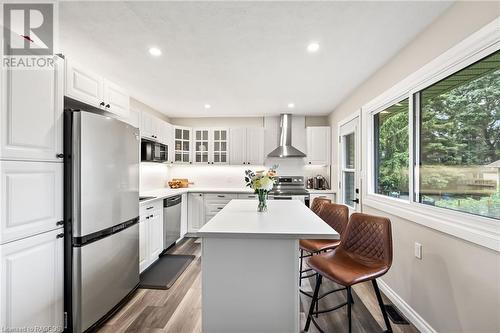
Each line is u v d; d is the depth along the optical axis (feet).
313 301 5.92
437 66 5.62
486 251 4.37
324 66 8.38
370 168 9.45
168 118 16.69
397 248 7.29
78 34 6.43
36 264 4.82
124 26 6.08
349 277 5.03
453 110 5.40
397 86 7.29
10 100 4.37
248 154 15.85
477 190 4.77
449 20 5.30
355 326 6.22
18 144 4.50
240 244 5.05
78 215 5.49
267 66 8.42
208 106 13.93
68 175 5.49
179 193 13.21
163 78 9.58
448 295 5.25
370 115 9.47
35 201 4.80
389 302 7.39
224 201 14.74
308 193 14.20
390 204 7.76
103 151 6.20
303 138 16.17
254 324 5.05
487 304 4.34
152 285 8.29
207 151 16.12
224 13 5.57
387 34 6.38
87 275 5.71
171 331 5.98
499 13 4.19
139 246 8.77
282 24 5.98
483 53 4.55
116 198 6.72
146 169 13.79
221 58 7.83
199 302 7.32
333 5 5.27
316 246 6.91
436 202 5.94
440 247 5.50
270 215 6.61
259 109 14.58
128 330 6.01
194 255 11.44
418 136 6.66
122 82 10.05
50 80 5.20
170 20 5.84
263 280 5.04
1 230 4.21
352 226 6.34
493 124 4.45
